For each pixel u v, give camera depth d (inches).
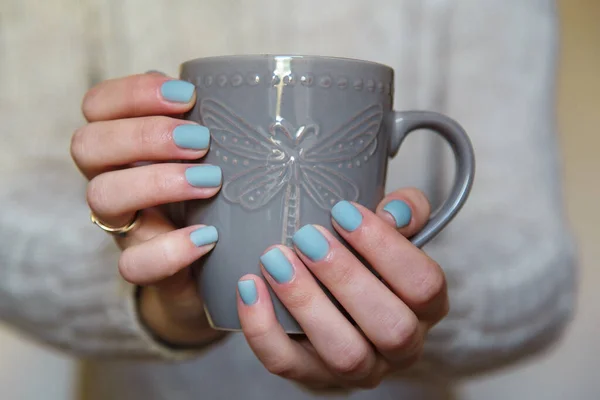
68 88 23.6
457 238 20.6
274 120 12.8
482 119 21.2
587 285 37.0
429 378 21.1
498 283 20.1
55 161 23.2
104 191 13.8
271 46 24.1
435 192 22.9
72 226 21.5
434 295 13.8
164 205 15.6
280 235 13.1
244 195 13.1
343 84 12.8
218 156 13.2
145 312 18.8
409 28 22.3
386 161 14.0
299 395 23.5
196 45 24.5
